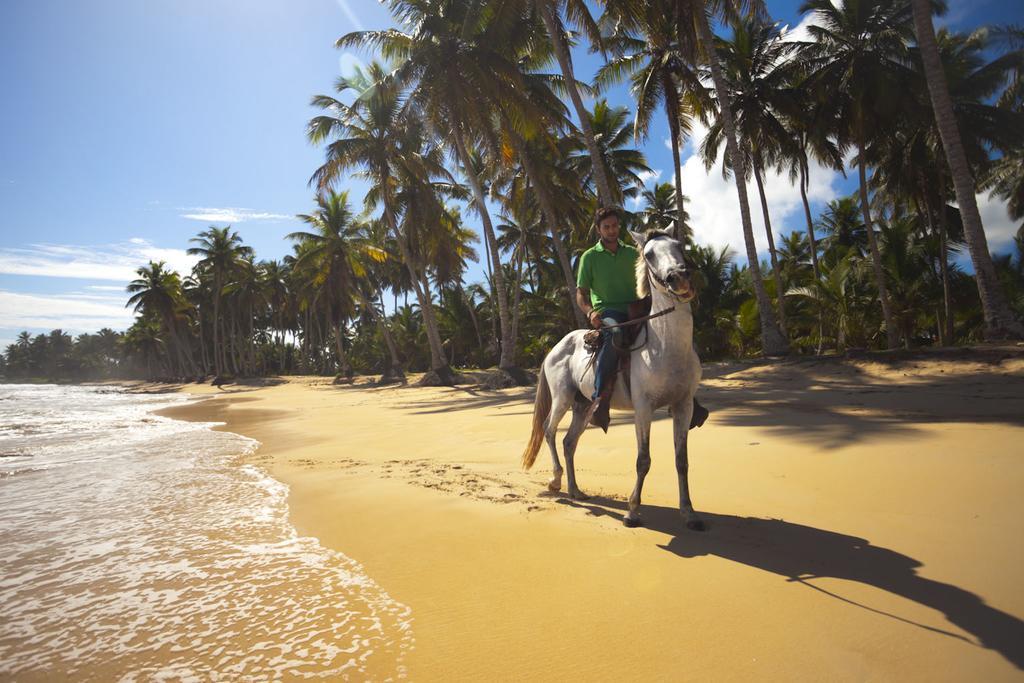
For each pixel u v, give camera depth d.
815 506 3.94
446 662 2.27
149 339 94.50
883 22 21.67
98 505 5.40
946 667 2.03
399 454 7.78
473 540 3.75
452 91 20.38
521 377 21.97
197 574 3.39
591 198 29.89
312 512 4.73
